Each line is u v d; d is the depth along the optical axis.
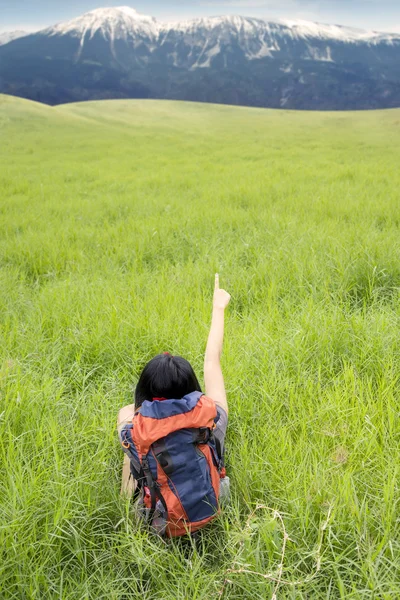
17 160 27.84
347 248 7.39
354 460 3.30
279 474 3.22
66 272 7.94
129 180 19.20
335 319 5.10
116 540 2.86
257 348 4.73
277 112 83.94
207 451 2.84
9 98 61.81
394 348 4.68
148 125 59.38
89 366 4.81
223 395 3.27
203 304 5.83
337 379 4.16
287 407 3.95
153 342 4.97
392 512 2.84
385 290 6.31
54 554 2.76
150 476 2.74
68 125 50.53
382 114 72.50
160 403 2.78
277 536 2.75
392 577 2.58
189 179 18.02
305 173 18.67
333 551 2.66
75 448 3.40
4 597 2.57
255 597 2.60
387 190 13.84
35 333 5.34
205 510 2.79
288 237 8.63
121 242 9.28
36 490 2.97
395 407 3.72
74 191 16.95
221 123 66.06
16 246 9.09
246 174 19.23
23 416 3.79
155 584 2.76
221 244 8.87
